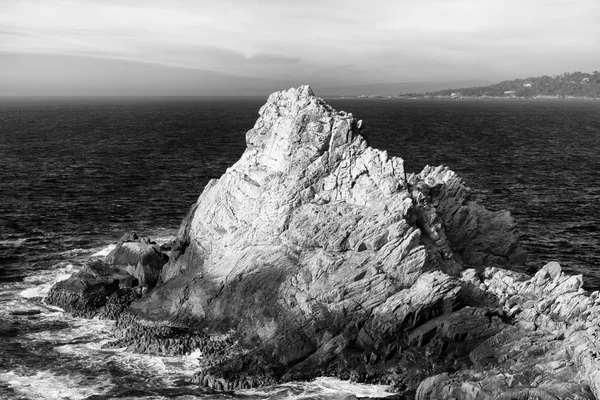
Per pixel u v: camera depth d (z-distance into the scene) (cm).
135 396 4491
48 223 8756
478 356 4581
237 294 5316
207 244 5956
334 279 5031
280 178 5781
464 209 6181
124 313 5691
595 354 4172
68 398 4466
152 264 6419
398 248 5141
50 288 6303
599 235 8531
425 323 4853
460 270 5550
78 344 5241
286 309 5006
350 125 5797
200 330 5303
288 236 5462
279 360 4775
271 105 6372
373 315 4875
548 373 4184
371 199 5544
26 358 5000
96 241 8012
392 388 4528
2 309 5894
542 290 5188
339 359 4756
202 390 4569
